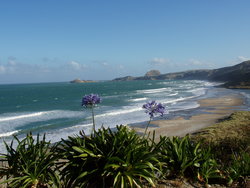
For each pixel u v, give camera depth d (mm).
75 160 4070
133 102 44719
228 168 4910
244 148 6930
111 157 3771
